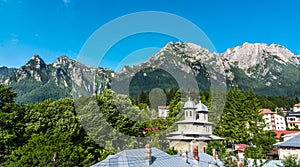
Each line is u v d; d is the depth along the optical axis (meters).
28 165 16.77
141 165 9.36
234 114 47.56
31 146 17.75
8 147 23.78
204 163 17.14
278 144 29.84
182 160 15.19
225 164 11.80
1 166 17.75
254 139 38.56
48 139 18.33
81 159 19.47
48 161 16.92
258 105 57.09
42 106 26.64
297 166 18.12
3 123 24.72
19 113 26.39
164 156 13.60
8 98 26.73
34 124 25.36
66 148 18.19
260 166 11.79
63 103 24.19
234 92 50.06
